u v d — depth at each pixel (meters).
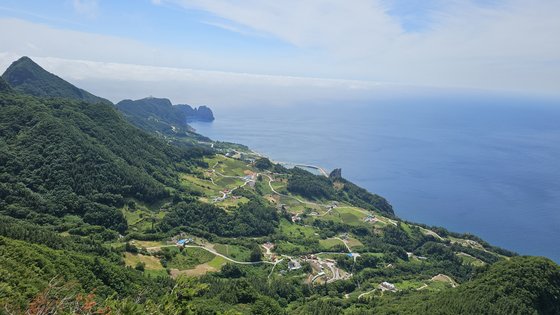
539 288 102.75
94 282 98.38
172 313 56.41
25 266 84.94
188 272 153.75
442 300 104.50
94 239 153.38
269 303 113.81
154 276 138.12
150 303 54.72
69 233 155.62
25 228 124.25
